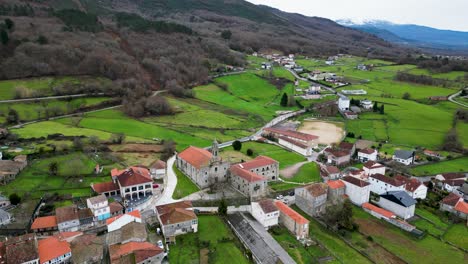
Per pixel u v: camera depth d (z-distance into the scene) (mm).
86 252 103000
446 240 126688
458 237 128750
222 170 157375
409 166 190625
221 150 199000
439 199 156625
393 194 143875
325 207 141875
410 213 140875
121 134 198125
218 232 123188
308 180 168125
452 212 144125
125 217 118438
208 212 134125
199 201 140500
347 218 129750
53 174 151000
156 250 104000
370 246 121625
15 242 99562
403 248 121125
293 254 114500
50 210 126875
